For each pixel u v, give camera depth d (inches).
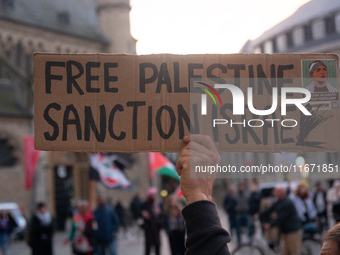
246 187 609.6
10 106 1257.4
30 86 1320.1
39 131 89.8
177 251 394.3
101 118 89.9
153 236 441.4
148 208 444.8
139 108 89.9
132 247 641.6
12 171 1208.8
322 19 1871.3
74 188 1314.0
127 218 1358.3
